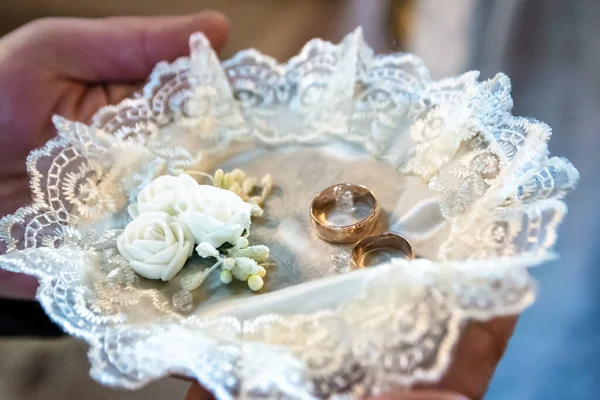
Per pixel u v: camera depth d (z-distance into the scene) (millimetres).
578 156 335
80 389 312
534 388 308
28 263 250
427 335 211
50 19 320
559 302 320
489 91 275
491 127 272
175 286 257
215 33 334
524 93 357
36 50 312
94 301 247
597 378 307
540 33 383
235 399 213
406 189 281
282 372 211
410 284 217
